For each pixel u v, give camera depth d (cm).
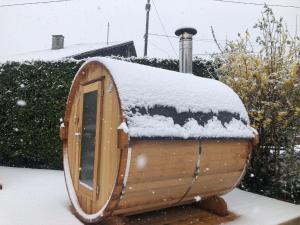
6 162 777
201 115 390
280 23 599
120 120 320
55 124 727
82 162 405
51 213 387
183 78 425
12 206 403
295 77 546
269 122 545
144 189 339
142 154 325
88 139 395
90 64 386
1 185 489
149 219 406
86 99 406
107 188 345
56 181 574
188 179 378
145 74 373
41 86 739
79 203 402
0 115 748
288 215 439
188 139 358
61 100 730
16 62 754
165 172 349
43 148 728
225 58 668
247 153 449
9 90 751
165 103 359
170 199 381
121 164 310
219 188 429
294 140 562
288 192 536
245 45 635
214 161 399
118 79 338
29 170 696
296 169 538
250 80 579
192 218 416
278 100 564
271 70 578
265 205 486
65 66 736
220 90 457
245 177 593
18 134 741
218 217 423
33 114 737
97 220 346
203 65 775
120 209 336
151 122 332
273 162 575
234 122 431
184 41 589
